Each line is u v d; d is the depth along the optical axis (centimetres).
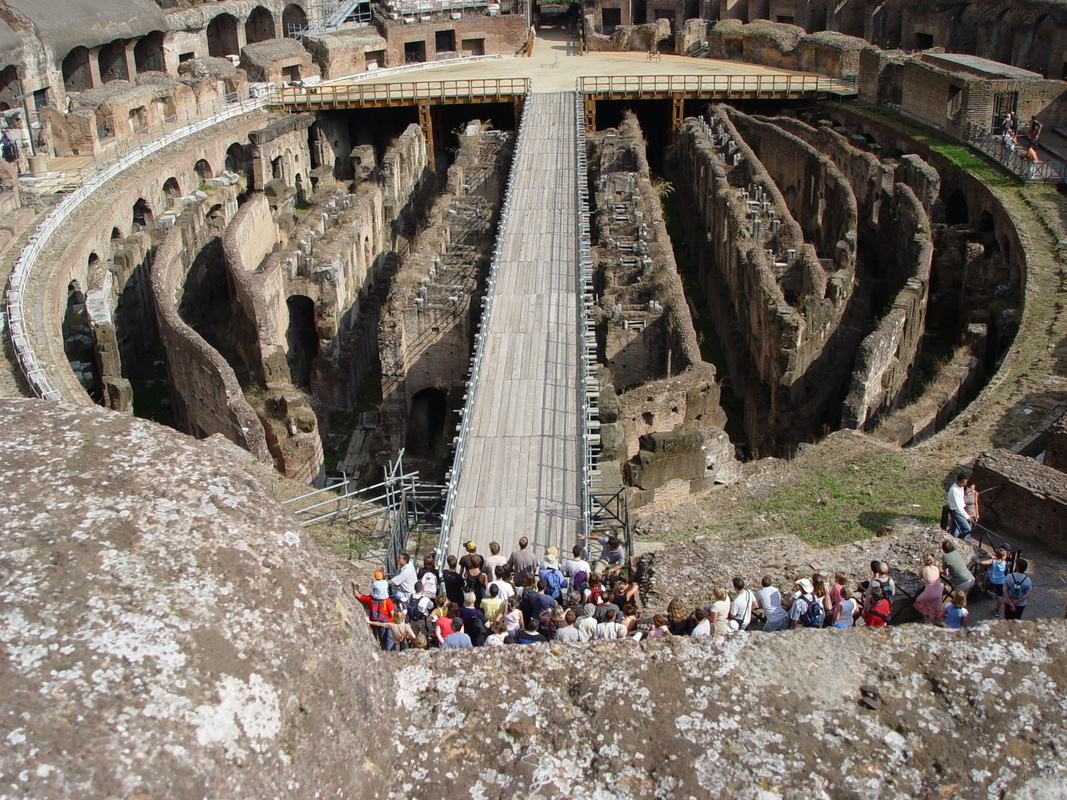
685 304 3759
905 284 4288
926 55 7119
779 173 6775
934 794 707
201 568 688
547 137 6650
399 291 4019
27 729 568
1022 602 1834
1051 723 750
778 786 710
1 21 6353
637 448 3206
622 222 4719
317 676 690
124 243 5112
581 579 2092
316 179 7281
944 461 2795
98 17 7262
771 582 1892
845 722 751
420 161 7606
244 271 4328
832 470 2806
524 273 4272
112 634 625
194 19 8462
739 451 3941
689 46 9312
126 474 737
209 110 7506
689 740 742
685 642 820
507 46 9469
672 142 7862
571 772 726
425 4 9412
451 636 1627
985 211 5288
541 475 2820
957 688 772
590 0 9994
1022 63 7144
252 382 4125
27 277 4188
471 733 752
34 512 692
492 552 2211
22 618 620
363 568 2039
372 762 705
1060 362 3412
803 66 8438
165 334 4016
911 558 2041
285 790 626
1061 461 2569
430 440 4166
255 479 802
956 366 3688
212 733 612
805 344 3703
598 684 783
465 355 4016
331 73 8544
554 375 3369
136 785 569
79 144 6259
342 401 4497
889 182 5691
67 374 3472
